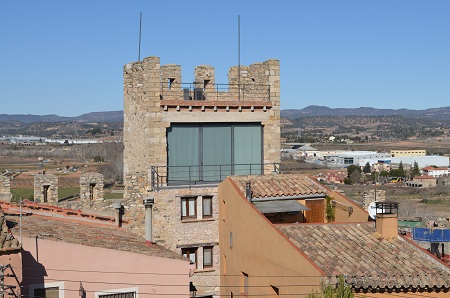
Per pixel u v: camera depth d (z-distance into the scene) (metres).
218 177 37.12
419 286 23.02
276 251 26.03
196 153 36.75
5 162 132.50
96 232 30.72
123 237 31.28
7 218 29.77
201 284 34.97
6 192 38.62
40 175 39.22
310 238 26.09
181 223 35.03
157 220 34.78
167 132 36.16
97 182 39.69
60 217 34.56
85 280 25.22
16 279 22.11
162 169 35.66
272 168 38.09
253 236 28.61
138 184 34.62
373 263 24.20
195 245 35.09
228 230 32.84
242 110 37.38
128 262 25.97
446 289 23.33
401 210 91.69
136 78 38.31
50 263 24.64
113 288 25.66
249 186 31.09
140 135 37.50
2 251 21.95
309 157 162.75
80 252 25.12
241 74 39.72
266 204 31.20
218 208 35.44
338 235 26.59
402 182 147.38
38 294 24.42
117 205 35.06
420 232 31.09
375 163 168.62
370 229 27.39
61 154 149.75
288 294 24.92
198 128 36.75
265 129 38.00
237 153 37.56
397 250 25.50
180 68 37.19
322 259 24.00
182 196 35.12
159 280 26.44
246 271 29.64
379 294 22.94
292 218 32.09
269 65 38.16
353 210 30.91
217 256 35.38
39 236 24.56
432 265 24.39
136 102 38.47
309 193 32.28
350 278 22.77
